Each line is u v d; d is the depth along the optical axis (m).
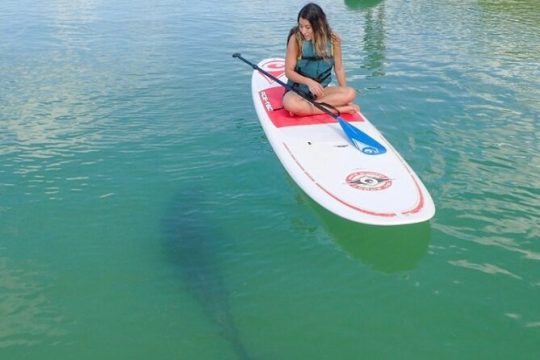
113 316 3.21
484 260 3.62
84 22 11.20
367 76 7.50
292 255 3.76
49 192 4.58
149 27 10.74
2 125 5.89
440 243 3.81
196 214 4.26
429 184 4.52
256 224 4.12
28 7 12.91
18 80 7.42
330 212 4.22
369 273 3.55
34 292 3.42
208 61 8.35
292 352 2.92
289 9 12.60
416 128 5.66
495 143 5.27
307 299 3.32
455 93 6.70
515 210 4.15
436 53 8.62
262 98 5.87
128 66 8.09
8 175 4.86
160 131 5.77
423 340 2.97
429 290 3.38
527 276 3.46
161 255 3.77
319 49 5.06
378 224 3.77
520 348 2.89
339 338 3.01
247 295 3.36
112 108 6.40
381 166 4.45
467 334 3.01
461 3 13.29
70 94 6.87
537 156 4.98
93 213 4.29
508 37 9.57
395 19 11.47
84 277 3.55
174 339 3.02
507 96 6.55
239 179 4.78
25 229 4.08
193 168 4.98
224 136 5.65
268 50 8.99
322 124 5.17
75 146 5.41
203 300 3.32
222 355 2.91
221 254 3.77
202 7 12.91
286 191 4.59
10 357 2.92
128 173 4.89
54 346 2.99
